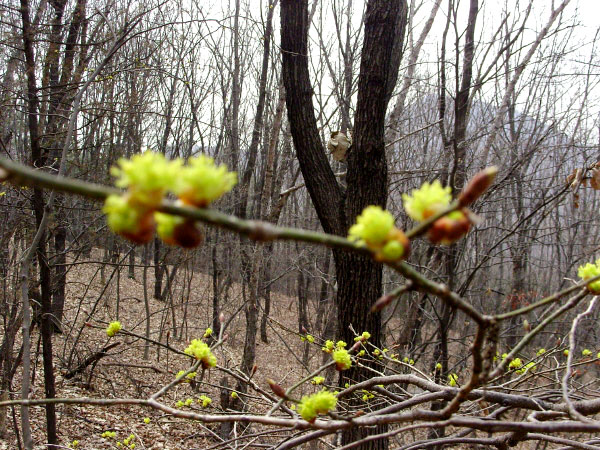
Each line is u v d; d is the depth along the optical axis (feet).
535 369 11.95
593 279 3.95
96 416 21.62
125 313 40.22
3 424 17.70
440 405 16.69
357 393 12.55
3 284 17.46
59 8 17.04
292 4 13.34
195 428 22.20
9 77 18.51
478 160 26.12
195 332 41.01
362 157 13.20
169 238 2.48
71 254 46.98
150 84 34.40
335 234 13.66
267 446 8.66
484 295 29.91
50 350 15.16
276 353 41.81
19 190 14.79
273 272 44.78
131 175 2.19
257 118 33.96
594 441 8.18
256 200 47.14
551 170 27.50
